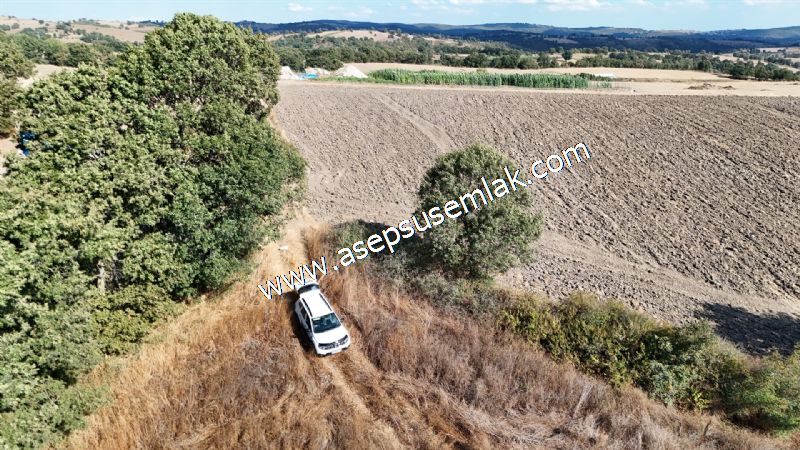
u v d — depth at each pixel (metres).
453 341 14.50
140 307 14.25
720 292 18.98
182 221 14.17
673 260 21.17
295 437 11.16
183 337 14.61
